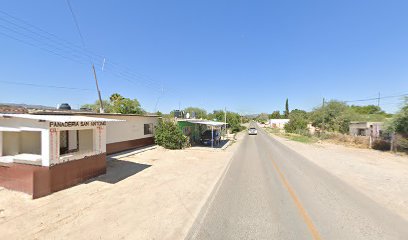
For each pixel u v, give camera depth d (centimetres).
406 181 1135
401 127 2322
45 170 848
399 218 676
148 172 1234
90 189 922
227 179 1130
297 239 543
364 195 897
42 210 711
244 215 684
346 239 546
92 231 582
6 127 920
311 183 1072
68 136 1242
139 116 2052
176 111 3259
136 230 587
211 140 2667
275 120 9656
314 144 3127
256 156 1942
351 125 4053
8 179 880
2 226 608
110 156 1627
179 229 592
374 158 1919
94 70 2269
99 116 1545
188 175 1194
